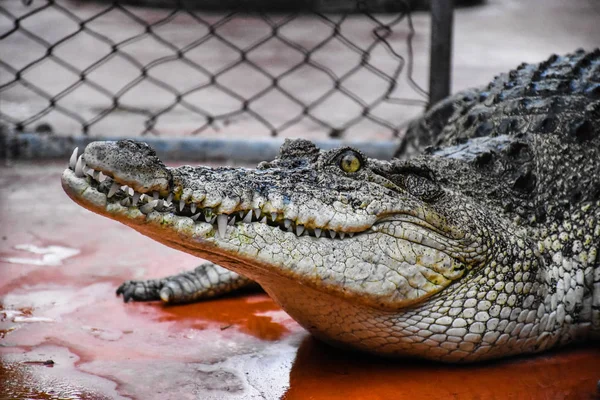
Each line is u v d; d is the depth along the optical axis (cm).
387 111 862
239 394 294
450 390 303
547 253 339
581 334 348
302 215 288
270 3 1431
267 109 865
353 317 308
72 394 291
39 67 1014
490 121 412
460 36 1342
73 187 261
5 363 317
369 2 1412
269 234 287
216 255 289
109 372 311
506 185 352
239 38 1255
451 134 447
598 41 1322
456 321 313
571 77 422
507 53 1196
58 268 439
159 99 892
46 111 685
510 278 321
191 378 308
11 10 1368
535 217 344
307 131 775
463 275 311
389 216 302
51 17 1336
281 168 304
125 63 1075
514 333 326
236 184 285
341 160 305
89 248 475
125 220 268
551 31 1420
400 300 301
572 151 368
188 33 1277
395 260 300
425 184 315
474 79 987
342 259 294
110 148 258
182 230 275
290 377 312
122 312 384
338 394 296
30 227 509
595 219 352
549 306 335
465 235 312
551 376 317
